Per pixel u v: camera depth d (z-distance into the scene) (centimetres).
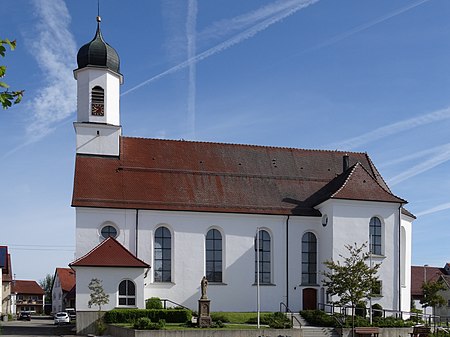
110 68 5441
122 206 5003
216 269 5228
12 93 978
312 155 6166
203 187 5428
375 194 5378
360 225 5278
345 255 5203
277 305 5278
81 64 5409
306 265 5444
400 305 5269
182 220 5159
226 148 5919
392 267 5300
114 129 5428
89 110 5369
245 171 5738
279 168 5894
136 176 5319
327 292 4669
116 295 4541
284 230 5425
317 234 5494
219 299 5134
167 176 5419
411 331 4447
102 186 5125
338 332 4334
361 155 6359
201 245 5166
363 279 4572
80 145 5350
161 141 5762
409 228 5812
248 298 5209
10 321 8219
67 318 7056
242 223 5319
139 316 4362
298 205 5534
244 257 5269
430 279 9038
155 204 5103
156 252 5094
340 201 5256
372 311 5028
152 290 4988
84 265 4506
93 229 4947
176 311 4397
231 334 3909
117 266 4556
